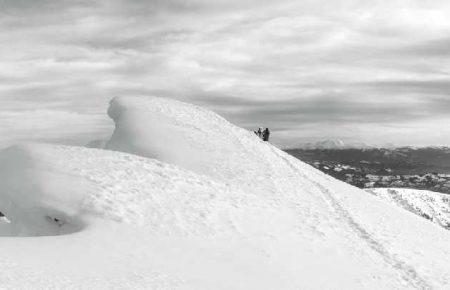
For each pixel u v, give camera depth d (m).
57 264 16.27
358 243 27.94
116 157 30.94
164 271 17.61
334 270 23.08
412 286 23.41
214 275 18.56
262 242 24.31
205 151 40.53
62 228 23.28
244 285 18.14
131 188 26.33
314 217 30.64
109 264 17.31
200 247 21.88
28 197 24.34
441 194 153.00
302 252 24.45
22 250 17.45
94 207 23.44
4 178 26.02
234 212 27.38
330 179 46.44
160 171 29.97
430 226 39.50
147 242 21.06
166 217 24.27
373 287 22.14
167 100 53.75
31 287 13.37
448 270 27.41
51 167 26.64
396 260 26.47
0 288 12.87
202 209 26.38
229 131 48.69
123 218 23.05
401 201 140.12
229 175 36.69
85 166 27.83
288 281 20.00
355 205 36.62
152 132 41.88
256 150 45.16
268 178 37.62
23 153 28.09
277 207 30.69
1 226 27.16
